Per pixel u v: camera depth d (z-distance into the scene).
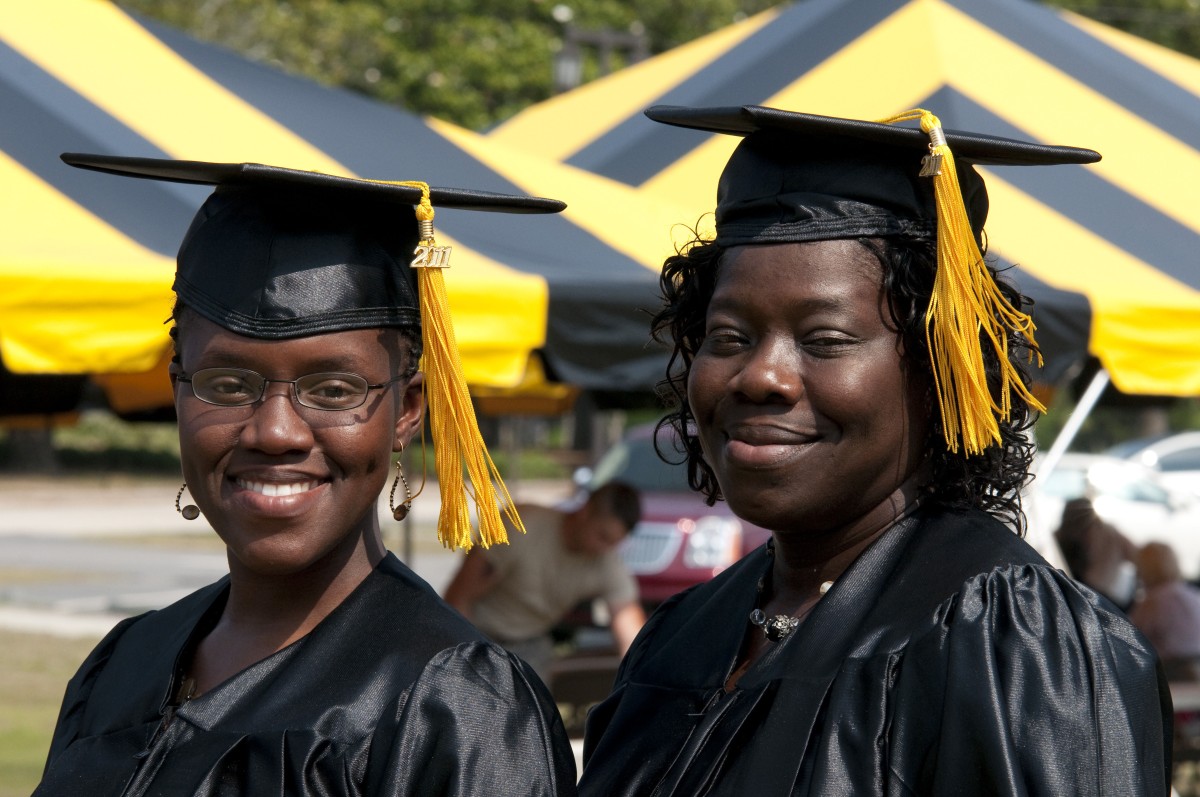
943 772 1.87
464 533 2.19
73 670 10.37
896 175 2.07
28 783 7.25
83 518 23.47
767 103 7.57
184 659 2.25
